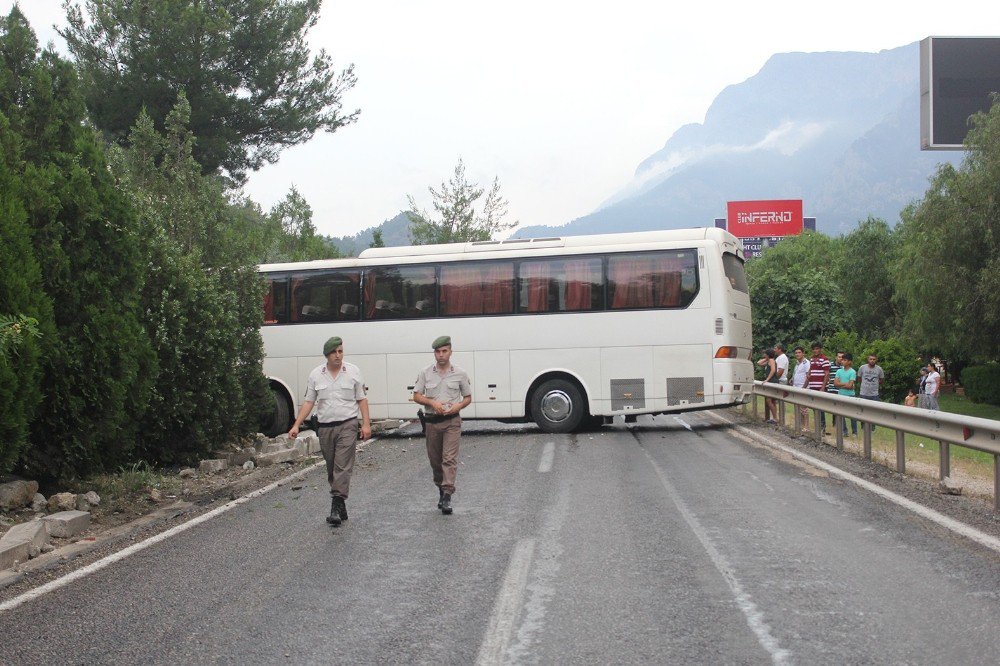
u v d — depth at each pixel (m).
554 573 6.76
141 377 11.96
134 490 11.57
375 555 7.55
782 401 19.39
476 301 19.28
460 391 9.66
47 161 11.38
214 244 16.17
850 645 5.02
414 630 5.47
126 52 28.72
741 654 4.91
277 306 20.25
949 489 10.01
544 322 18.94
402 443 17.84
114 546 8.36
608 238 19.12
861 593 6.05
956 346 31.67
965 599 5.84
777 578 6.48
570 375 18.84
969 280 30.09
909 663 4.72
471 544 7.86
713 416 23.12
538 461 13.75
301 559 7.49
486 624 5.54
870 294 51.88
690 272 18.61
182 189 16.39
